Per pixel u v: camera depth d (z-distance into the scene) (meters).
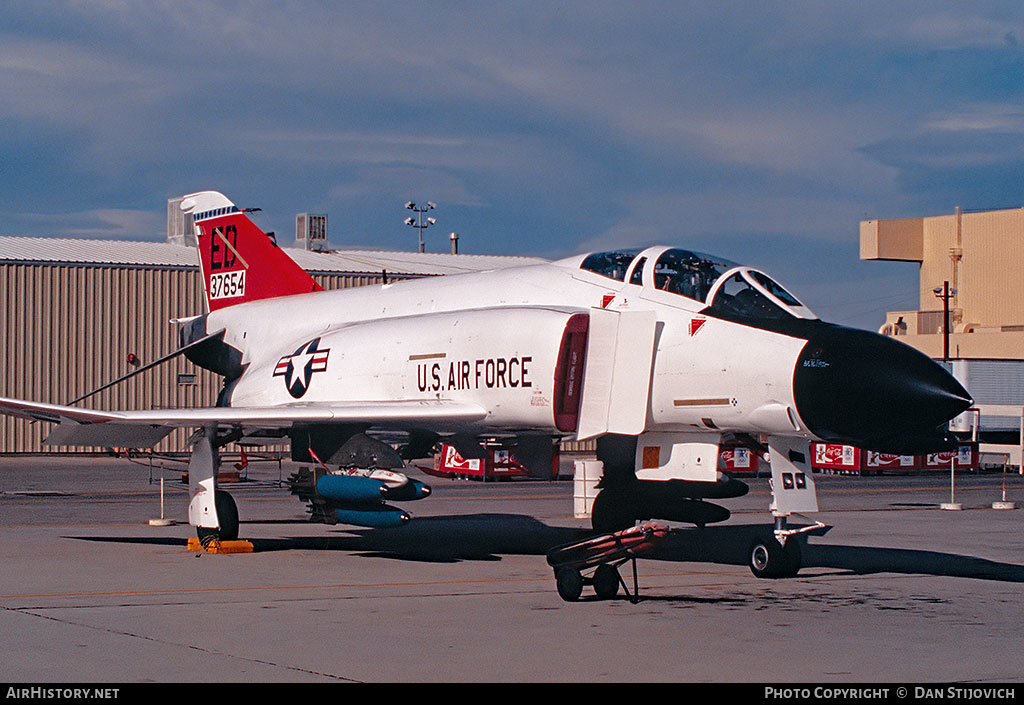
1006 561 13.09
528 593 10.45
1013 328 61.69
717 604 9.79
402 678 6.90
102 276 37.53
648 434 12.35
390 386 13.93
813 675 7.05
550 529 16.81
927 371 10.23
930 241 68.50
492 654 7.62
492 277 14.05
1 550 13.60
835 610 9.50
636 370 11.59
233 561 12.81
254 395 16.17
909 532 16.61
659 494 13.12
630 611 9.42
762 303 11.40
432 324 13.66
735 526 17.50
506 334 12.41
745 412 11.02
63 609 9.33
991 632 8.52
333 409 13.02
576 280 12.93
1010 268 64.31
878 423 10.30
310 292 17.70
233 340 17.92
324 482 13.38
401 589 10.67
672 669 7.19
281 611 9.32
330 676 6.93
